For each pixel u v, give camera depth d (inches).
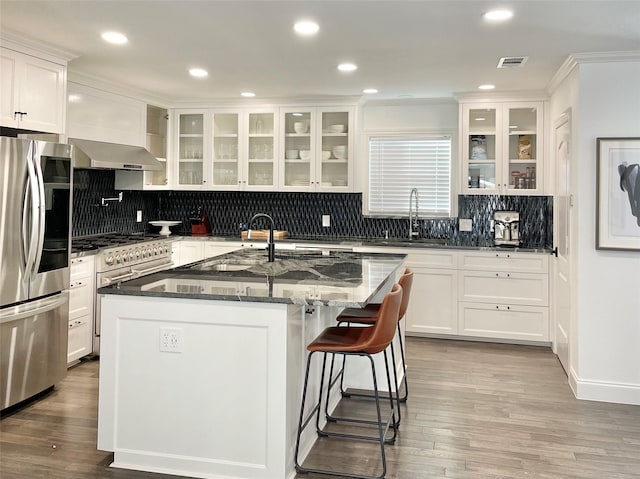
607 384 146.2
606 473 105.2
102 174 218.2
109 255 182.7
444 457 111.7
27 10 120.6
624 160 143.8
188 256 238.1
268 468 100.4
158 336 104.9
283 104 233.3
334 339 107.8
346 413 136.1
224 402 102.4
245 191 242.4
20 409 136.3
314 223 247.8
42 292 141.6
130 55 158.2
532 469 106.7
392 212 242.1
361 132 241.1
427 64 165.6
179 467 104.6
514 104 209.3
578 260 148.4
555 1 111.9
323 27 131.0
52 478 101.9
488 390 153.4
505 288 204.1
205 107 240.2
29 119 143.7
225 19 125.6
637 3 112.3
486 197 227.5
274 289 104.0
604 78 145.4
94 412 134.6
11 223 129.9
